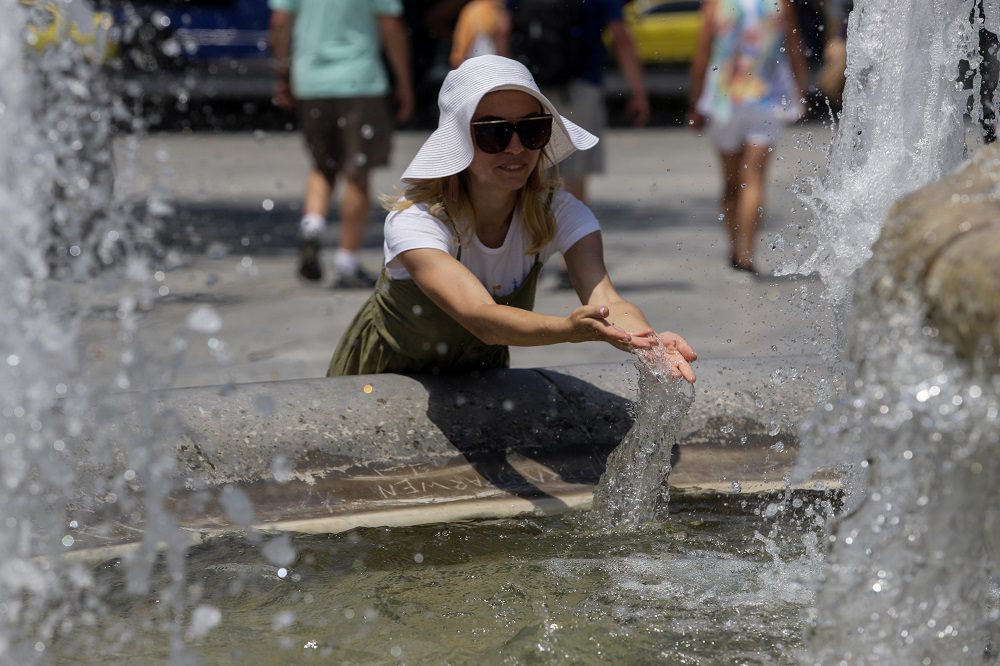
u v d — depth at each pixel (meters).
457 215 8.38
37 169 5.82
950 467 4.77
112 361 9.15
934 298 4.38
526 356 14.67
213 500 7.99
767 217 22.25
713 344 14.20
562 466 8.77
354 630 6.48
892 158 8.79
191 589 6.91
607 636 6.40
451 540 7.77
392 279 8.82
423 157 8.31
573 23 18.66
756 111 17.98
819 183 8.95
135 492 7.62
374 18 18.52
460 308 8.06
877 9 8.73
